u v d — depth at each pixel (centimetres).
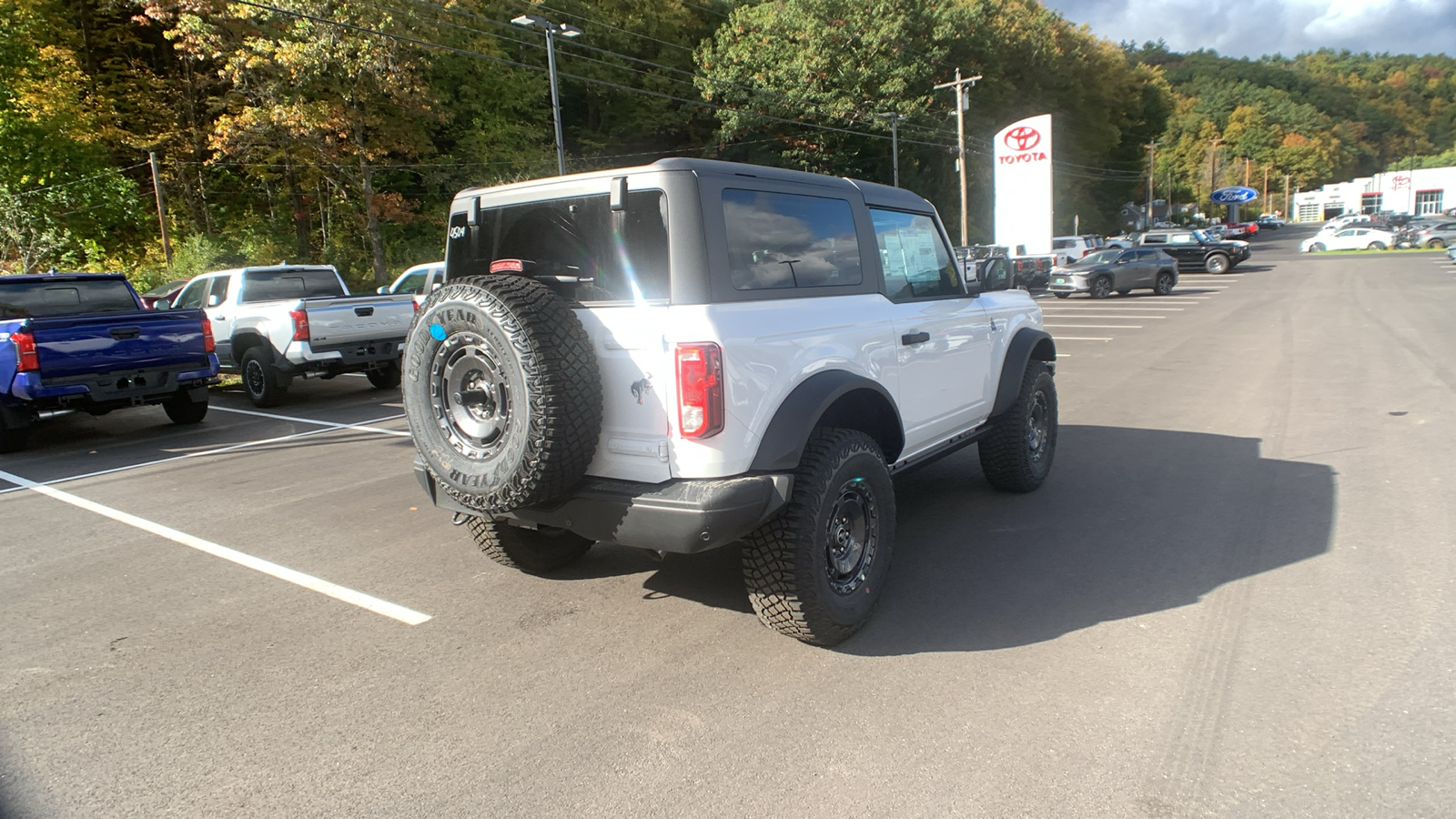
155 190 3005
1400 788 256
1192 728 294
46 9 2731
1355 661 337
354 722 319
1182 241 3559
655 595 438
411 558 508
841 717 309
